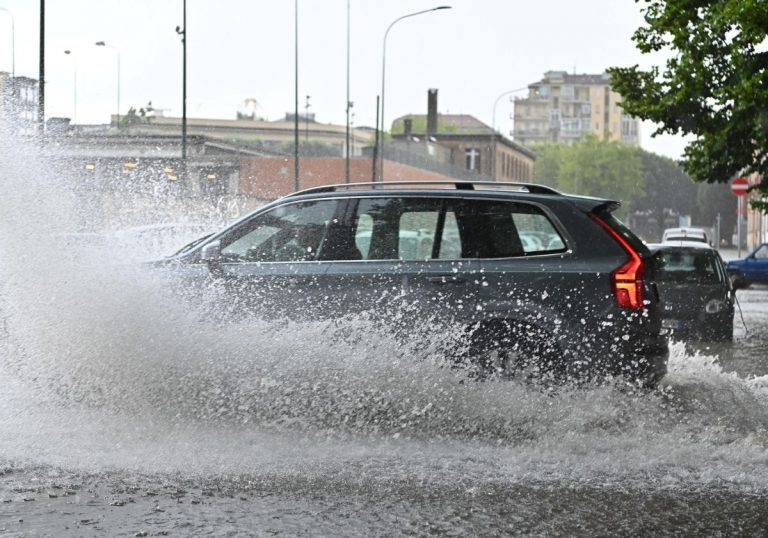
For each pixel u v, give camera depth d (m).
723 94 47.28
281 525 12.26
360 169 148.38
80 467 14.86
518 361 17.78
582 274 17.80
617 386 17.70
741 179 90.44
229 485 14.05
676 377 22.86
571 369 17.69
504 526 12.34
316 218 18.72
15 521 12.30
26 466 14.88
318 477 14.52
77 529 11.99
